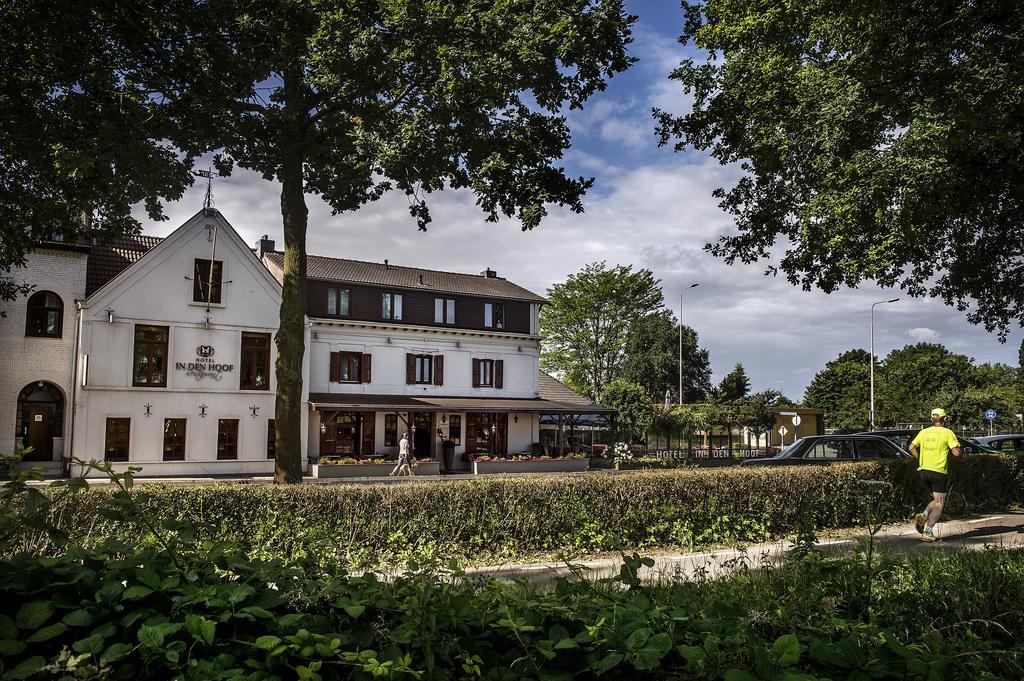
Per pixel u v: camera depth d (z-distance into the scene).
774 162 14.88
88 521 7.28
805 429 56.88
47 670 2.09
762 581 5.49
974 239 16.64
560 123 18.44
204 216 34.59
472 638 2.57
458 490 10.34
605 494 10.98
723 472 12.05
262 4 14.90
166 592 2.43
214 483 9.89
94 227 17.53
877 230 14.18
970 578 5.48
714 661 2.44
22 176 15.02
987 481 15.56
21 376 31.45
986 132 11.28
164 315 33.50
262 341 35.88
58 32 13.10
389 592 2.78
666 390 77.00
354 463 35.50
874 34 10.93
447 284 44.50
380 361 40.53
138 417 32.69
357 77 15.21
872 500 12.98
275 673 2.25
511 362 44.94
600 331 65.44
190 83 15.68
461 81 15.27
